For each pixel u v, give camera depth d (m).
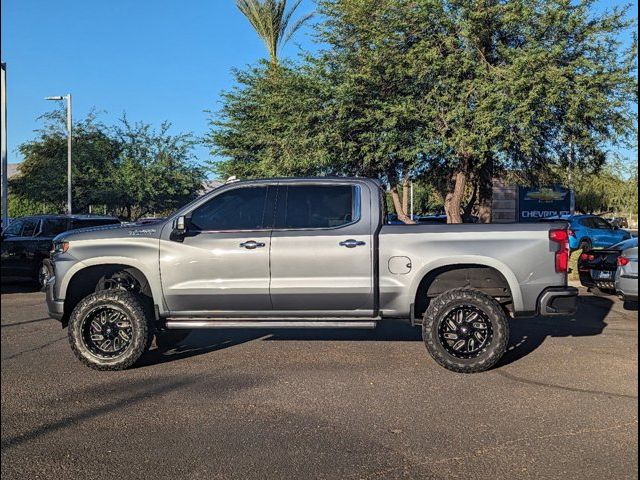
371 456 4.18
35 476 3.90
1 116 22.98
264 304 6.52
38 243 14.63
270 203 6.66
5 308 11.41
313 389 5.76
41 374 6.39
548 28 15.57
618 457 4.12
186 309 6.60
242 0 26.38
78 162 32.03
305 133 17.27
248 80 23.27
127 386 5.93
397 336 8.27
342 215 6.56
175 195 34.38
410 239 6.39
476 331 6.27
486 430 4.64
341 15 17.36
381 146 16.44
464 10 15.53
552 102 14.55
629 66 15.31
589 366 6.52
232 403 5.36
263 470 3.97
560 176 19.98
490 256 6.29
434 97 16.05
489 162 19.28
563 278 6.34
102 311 6.56
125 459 4.16
